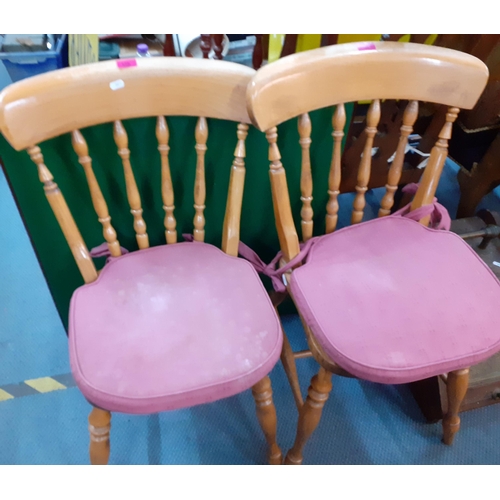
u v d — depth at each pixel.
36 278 1.48
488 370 1.10
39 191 0.86
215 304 0.82
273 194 0.86
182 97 0.77
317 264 0.89
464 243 0.94
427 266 0.88
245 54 1.03
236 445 1.14
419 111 1.38
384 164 1.41
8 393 1.21
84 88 0.71
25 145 0.70
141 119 0.83
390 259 0.90
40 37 0.84
